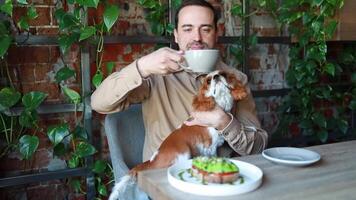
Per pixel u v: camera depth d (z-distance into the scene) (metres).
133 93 1.34
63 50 1.58
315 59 2.10
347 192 0.80
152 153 1.36
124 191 1.19
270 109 2.26
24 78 1.64
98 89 1.31
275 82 2.24
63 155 1.74
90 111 1.74
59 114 1.73
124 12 1.79
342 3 1.97
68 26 1.59
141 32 1.84
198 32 1.47
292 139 2.28
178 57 1.10
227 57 2.07
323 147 1.17
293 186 0.84
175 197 0.77
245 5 2.03
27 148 1.55
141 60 1.17
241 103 1.40
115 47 1.80
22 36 1.57
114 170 1.34
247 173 0.89
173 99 1.38
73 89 1.74
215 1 1.99
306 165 0.97
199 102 1.18
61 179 1.78
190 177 0.87
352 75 2.37
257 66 2.17
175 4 1.80
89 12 1.70
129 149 1.44
